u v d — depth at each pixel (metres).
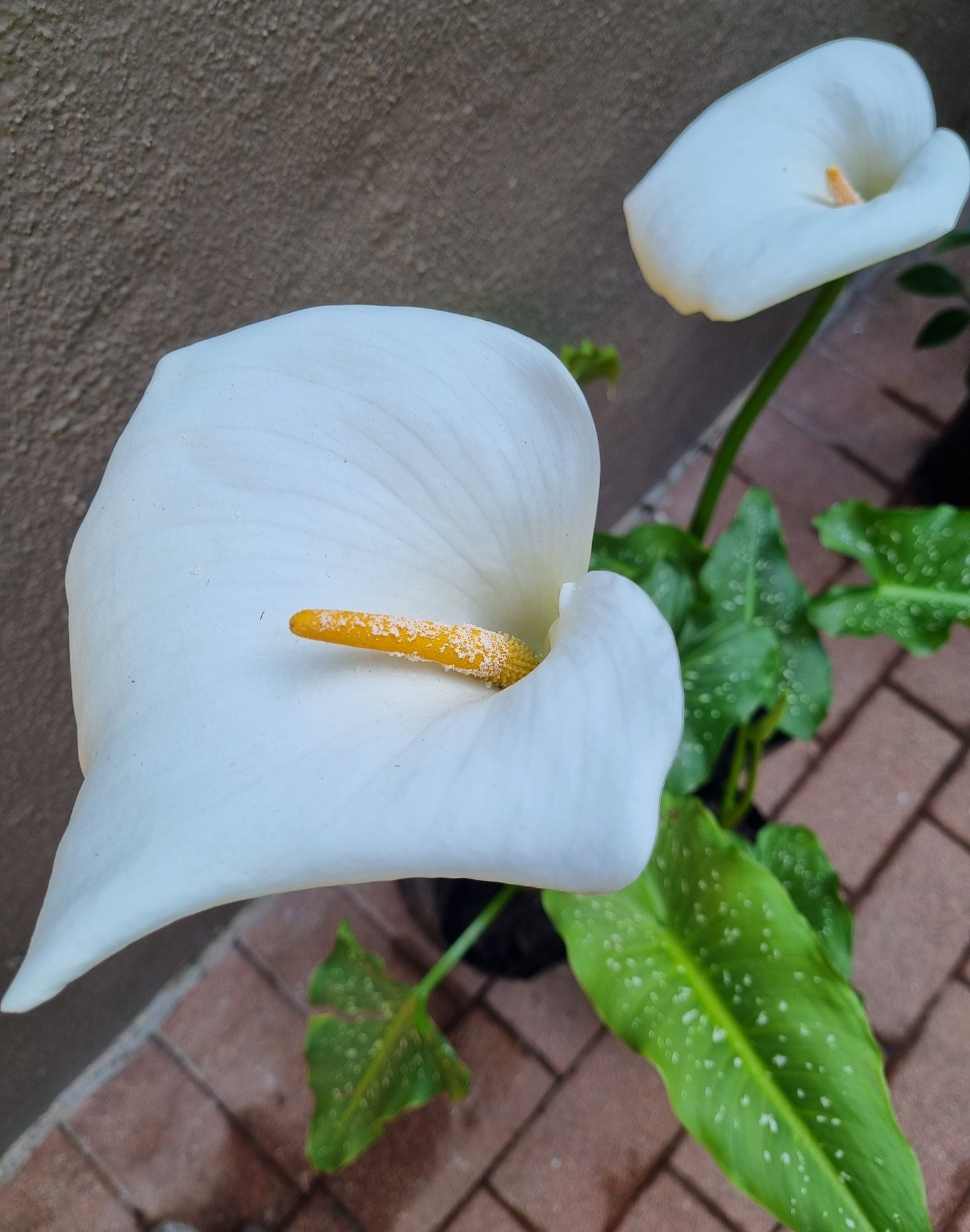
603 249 0.87
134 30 0.46
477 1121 0.98
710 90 0.84
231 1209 0.96
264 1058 1.02
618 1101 0.98
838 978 0.59
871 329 1.41
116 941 0.32
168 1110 1.00
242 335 0.45
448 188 0.68
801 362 1.39
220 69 0.51
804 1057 0.58
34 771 0.72
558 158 0.75
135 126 0.50
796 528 1.27
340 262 0.65
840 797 1.11
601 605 0.41
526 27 0.64
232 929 1.08
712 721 0.68
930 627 0.78
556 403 0.46
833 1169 0.55
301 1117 0.99
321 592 0.43
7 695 0.66
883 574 0.81
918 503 1.29
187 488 0.42
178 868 0.33
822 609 0.80
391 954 1.06
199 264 0.57
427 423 0.45
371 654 0.44
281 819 0.34
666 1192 0.94
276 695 0.39
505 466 0.46
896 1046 0.99
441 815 0.33
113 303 0.55
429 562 0.47
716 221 0.58
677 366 1.13
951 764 1.12
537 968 0.93
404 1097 0.69
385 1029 0.71
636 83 0.76
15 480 0.57
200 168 0.54
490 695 0.48
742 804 0.85
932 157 0.59
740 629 0.72
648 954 0.63
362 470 0.44
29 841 0.76
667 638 0.36
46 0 0.43
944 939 1.04
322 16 0.54
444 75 0.62
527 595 0.52
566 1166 0.96
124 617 0.40
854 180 0.67
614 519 1.27
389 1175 0.96
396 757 0.37
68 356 0.55
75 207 0.50
